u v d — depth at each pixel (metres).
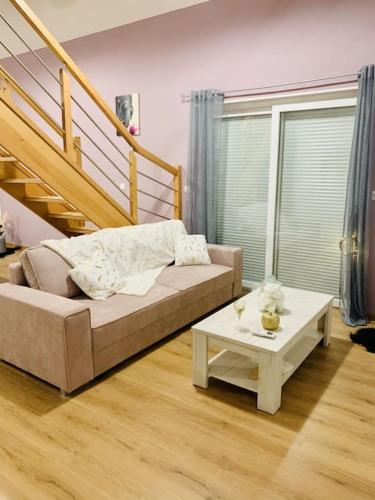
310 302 2.88
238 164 4.29
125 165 5.04
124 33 4.67
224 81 4.07
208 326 2.44
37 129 3.07
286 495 1.67
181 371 2.68
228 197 4.44
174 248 3.99
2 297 2.52
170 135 4.59
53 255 2.86
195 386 2.49
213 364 2.56
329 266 3.93
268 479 1.75
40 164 3.13
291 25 3.59
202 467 1.82
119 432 2.06
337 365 2.76
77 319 2.26
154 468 1.82
